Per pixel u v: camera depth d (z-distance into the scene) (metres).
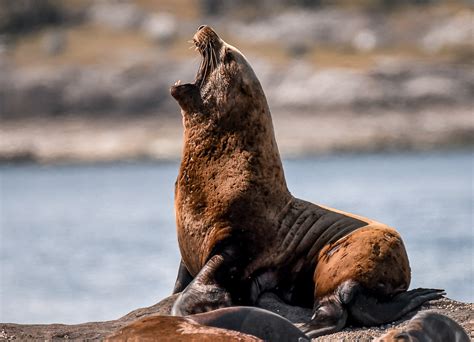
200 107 42.78
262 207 41.78
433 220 176.38
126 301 94.31
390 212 196.25
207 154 42.53
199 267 42.41
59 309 90.12
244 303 40.78
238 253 40.94
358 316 39.84
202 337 29.22
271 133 43.00
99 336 39.88
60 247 161.38
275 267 41.75
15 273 126.44
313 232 42.44
